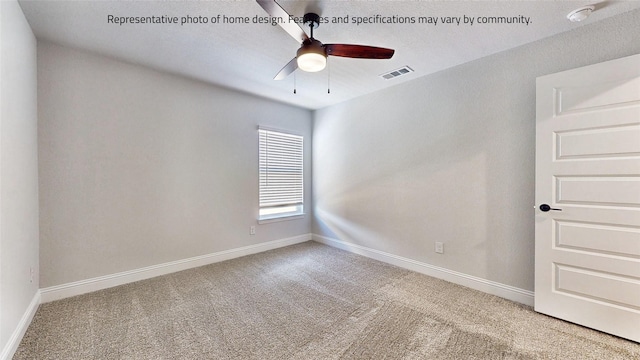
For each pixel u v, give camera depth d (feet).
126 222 9.16
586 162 6.46
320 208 14.90
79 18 6.62
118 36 7.48
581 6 6.11
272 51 8.34
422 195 10.24
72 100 8.13
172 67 9.52
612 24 6.46
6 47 5.41
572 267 6.69
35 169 7.31
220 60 8.97
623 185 6.02
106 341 6.01
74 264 8.20
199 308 7.53
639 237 5.87
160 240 9.93
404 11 6.33
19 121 6.14
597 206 6.33
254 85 11.28
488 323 6.80
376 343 6.01
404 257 10.85
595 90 6.32
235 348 5.83
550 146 6.96
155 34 7.38
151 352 5.68
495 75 8.34
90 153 8.45
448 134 9.46
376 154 11.89
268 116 13.30
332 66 9.34
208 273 10.18
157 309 7.44
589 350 5.73
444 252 9.62
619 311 6.08
